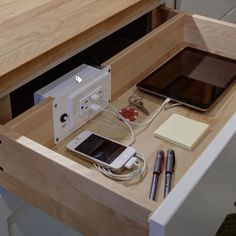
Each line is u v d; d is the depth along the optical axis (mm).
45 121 944
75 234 1211
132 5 1172
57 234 1205
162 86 1169
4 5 1154
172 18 1296
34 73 958
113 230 771
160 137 1023
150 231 664
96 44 1322
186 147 995
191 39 1349
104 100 1088
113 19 1123
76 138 997
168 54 1302
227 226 1390
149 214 688
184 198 678
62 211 848
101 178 750
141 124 1069
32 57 941
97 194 753
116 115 1082
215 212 820
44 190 852
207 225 799
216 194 799
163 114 1104
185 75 1213
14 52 956
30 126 914
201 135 1021
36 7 1146
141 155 974
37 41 997
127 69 1144
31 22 1074
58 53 999
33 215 1095
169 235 663
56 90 981
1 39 1002
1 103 928
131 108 1117
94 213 784
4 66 910
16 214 1044
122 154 951
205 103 1109
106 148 968
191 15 1316
